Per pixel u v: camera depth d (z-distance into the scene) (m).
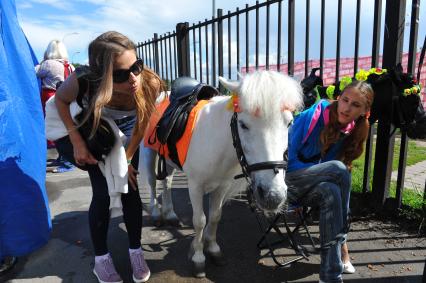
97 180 2.10
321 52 3.01
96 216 2.11
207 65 4.63
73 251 2.66
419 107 2.28
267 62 3.61
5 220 2.27
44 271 2.40
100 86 1.74
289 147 2.11
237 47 3.98
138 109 1.99
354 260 2.42
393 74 2.31
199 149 2.09
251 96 1.58
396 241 2.65
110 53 1.72
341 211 1.94
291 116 1.69
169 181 3.07
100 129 1.91
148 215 3.31
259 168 1.63
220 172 2.12
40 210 2.44
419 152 5.69
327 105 2.09
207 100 2.35
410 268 2.31
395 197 2.95
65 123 1.94
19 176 2.30
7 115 2.21
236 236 2.84
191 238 2.85
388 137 2.86
